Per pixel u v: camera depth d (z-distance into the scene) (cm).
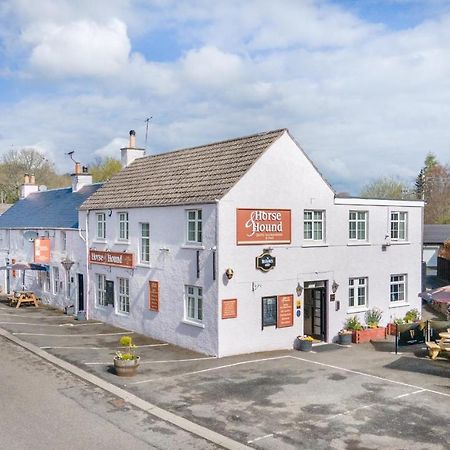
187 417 1311
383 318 2544
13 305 3306
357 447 1138
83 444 1147
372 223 2494
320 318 2345
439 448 1131
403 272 2636
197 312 2077
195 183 2170
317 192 2256
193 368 1786
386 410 1363
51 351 1992
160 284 2255
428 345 1995
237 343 2002
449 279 4394
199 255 2034
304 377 1683
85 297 2847
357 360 1942
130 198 2470
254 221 2044
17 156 8650
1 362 1828
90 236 2798
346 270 2378
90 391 1514
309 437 1190
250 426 1254
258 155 2053
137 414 1333
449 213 7731
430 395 1491
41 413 1332
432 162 9494
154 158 2716
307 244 2225
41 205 3859
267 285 2086
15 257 3884
